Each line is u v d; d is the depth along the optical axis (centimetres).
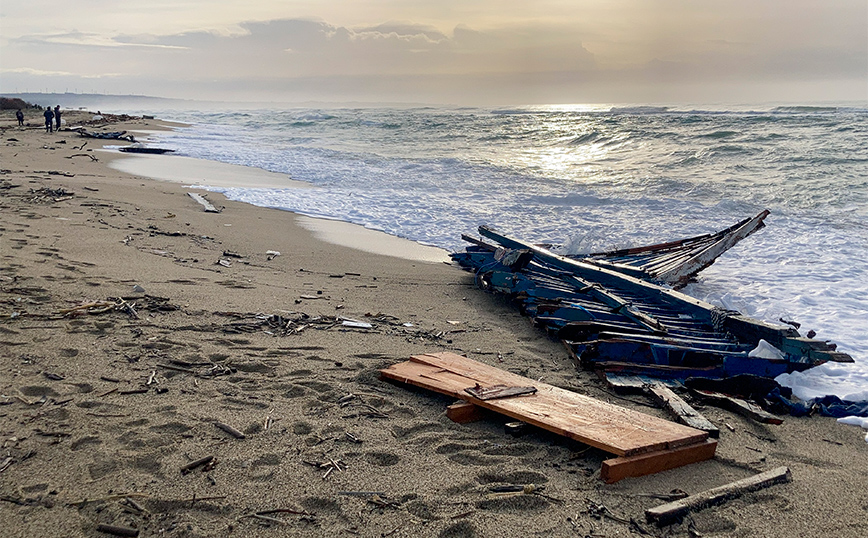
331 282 898
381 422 464
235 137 3712
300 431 439
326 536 326
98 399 460
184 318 656
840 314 809
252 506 347
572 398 489
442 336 691
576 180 1881
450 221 1398
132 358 538
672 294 773
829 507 383
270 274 908
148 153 2616
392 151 2795
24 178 1538
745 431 495
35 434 404
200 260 936
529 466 409
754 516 367
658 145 2555
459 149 2838
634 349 607
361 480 381
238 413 459
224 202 1510
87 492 350
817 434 504
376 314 748
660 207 1520
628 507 367
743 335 659
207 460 388
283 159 2469
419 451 423
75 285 722
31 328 582
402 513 349
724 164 2045
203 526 328
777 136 2519
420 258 1096
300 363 566
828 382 620
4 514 326
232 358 561
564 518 352
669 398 519
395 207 1534
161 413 447
